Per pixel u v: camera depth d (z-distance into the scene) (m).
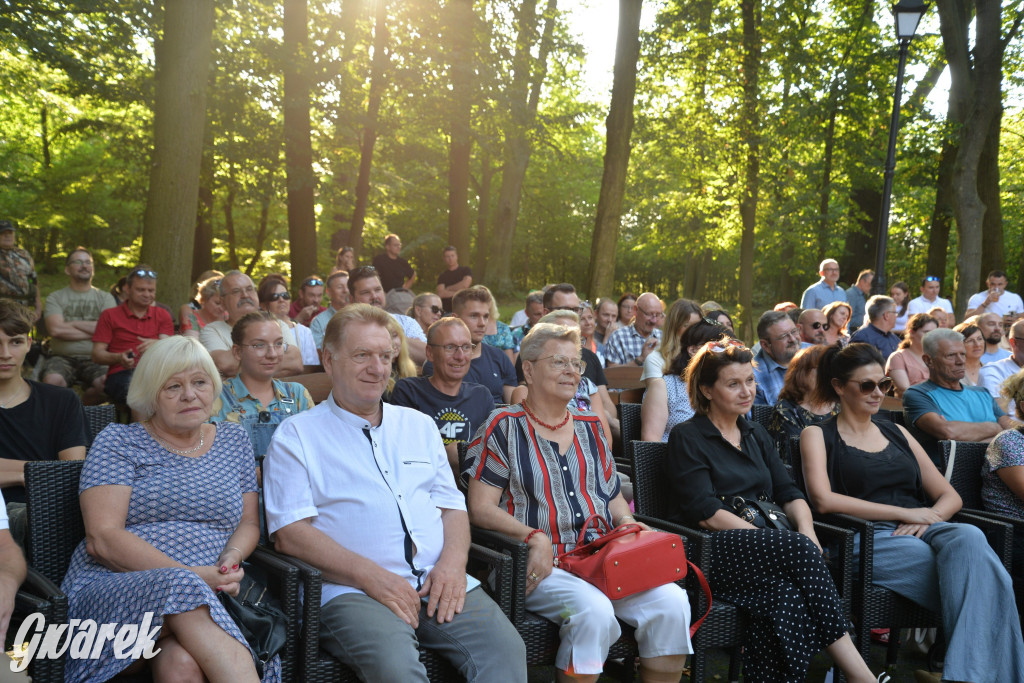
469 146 19.94
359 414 3.18
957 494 4.21
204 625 2.51
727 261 42.78
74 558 2.84
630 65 14.59
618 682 3.83
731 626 3.47
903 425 5.47
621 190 14.81
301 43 14.75
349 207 21.16
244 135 16.11
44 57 12.89
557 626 3.14
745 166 21.69
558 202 36.69
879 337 8.67
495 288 23.81
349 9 15.41
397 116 16.44
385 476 3.10
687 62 21.56
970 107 15.22
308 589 2.72
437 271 33.25
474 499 3.41
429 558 3.11
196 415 2.98
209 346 5.49
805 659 3.35
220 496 3.00
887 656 3.96
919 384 5.38
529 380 3.57
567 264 41.56
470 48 15.31
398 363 4.41
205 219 19.88
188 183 8.86
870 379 4.13
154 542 2.84
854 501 4.04
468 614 2.91
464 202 20.44
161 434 3.02
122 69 15.06
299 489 3.02
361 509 3.03
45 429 3.49
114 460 2.88
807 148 23.14
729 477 3.79
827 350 4.40
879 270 11.45
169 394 2.94
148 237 8.76
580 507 3.45
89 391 6.60
